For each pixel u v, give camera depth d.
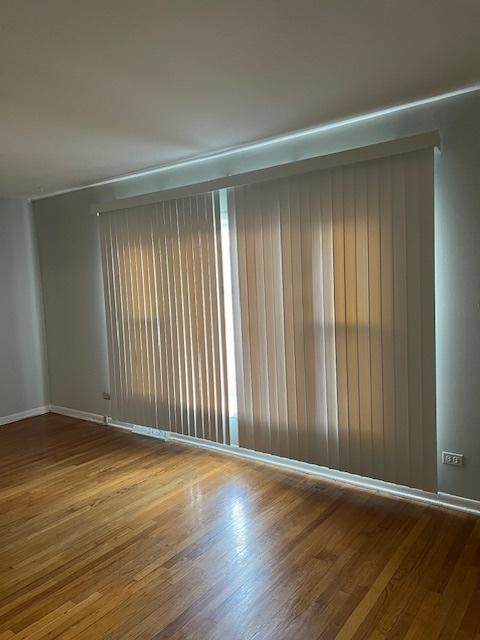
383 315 3.08
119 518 3.15
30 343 5.56
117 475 3.84
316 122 3.18
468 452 2.98
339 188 3.18
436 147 2.83
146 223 4.31
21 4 1.72
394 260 3.01
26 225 5.49
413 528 2.89
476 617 2.16
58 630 2.16
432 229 2.87
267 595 2.35
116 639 2.10
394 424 3.12
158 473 3.85
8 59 2.15
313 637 2.07
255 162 3.68
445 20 1.96
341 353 3.26
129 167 4.19
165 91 2.57
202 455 4.21
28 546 2.86
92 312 5.12
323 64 2.32
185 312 4.12
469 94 2.78
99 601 2.35
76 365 5.39
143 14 1.81
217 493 3.46
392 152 2.91
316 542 2.79
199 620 2.20
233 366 3.89
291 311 3.46
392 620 2.16
